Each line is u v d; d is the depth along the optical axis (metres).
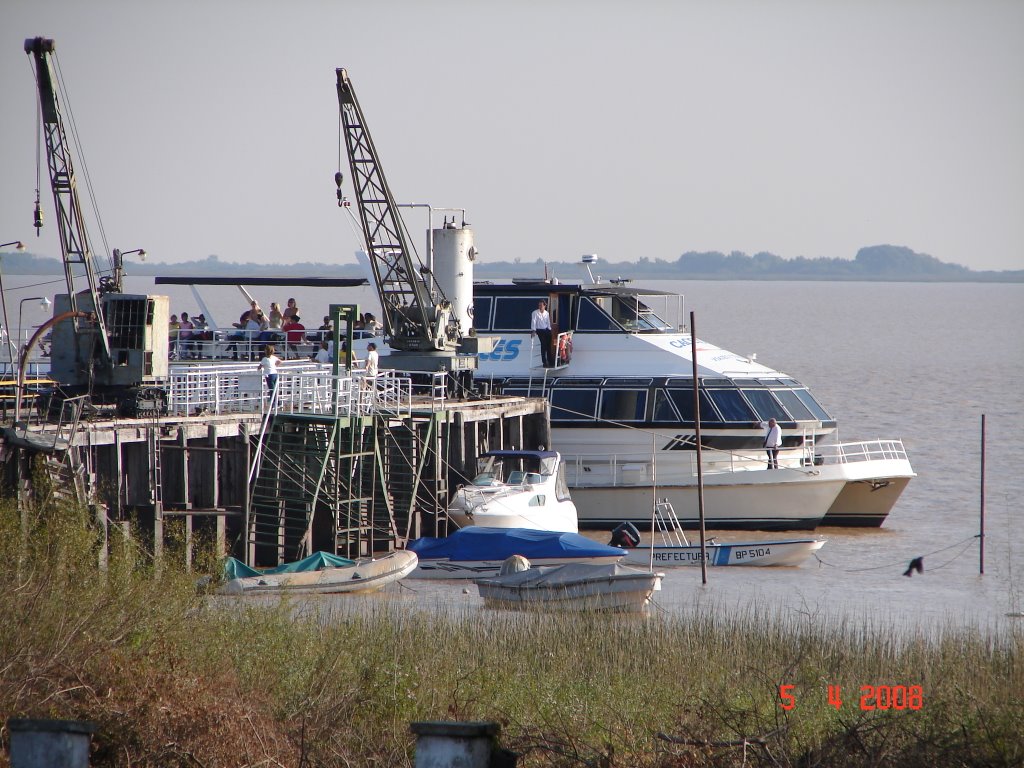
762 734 76.56
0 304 176.62
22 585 86.12
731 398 187.00
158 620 88.25
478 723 59.06
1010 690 88.31
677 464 186.62
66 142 151.12
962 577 155.00
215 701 74.44
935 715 77.88
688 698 85.50
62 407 129.38
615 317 196.38
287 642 92.50
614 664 99.12
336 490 148.50
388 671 87.69
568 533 150.12
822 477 180.75
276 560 144.75
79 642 79.56
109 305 144.62
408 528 159.38
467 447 178.12
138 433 133.62
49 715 71.19
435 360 192.50
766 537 180.50
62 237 150.88
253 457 148.50
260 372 154.62
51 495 109.94
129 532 121.44
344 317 161.62
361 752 75.94
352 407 152.12
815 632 110.56
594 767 72.44
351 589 135.12
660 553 160.50
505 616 114.38
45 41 149.38
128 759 68.56
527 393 192.75
